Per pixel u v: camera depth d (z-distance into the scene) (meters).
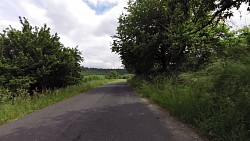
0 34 18.89
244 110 5.86
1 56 18.06
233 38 17.67
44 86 20.56
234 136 5.09
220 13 9.62
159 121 7.86
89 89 27.50
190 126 7.05
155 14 22.00
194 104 7.78
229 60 9.44
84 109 11.12
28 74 18.23
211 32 17.81
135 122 7.80
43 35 20.02
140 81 24.81
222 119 5.93
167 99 10.51
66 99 16.41
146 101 13.45
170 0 9.49
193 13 10.08
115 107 11.38
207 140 5.72
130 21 23.67
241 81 7.25
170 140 5.76
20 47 18.67
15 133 7.04
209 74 9.85
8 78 17.20
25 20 20.25
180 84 12.37
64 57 21.62
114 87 31.19
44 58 19.17
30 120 9.02
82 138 6.16
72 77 24.88
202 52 16.69
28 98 14.02
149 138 5.96
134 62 27.31
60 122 8.27
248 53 9.47
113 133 6.51
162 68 24.25
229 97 6.91
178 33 16.77
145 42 22.30
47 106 13.04
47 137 6.41
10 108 11.03
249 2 8.00
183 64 17.33
